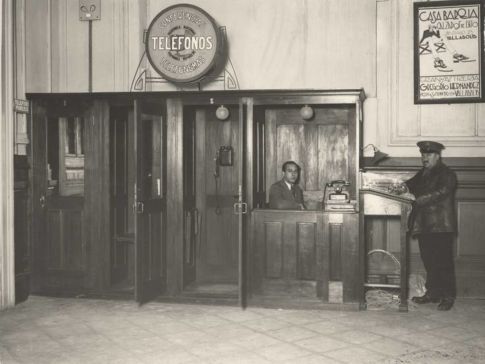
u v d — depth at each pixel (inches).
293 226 234.2
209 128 270.4
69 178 256.2
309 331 198.2
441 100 259.8
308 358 169.5
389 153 264.7
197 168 271.7
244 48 277.3
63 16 287.7
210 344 183.3
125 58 283.9
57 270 254.7
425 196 227.9
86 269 252.2
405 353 173.9
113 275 256.5
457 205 255.1
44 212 255.3
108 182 250.2
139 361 166.7
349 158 258.5
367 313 223.5
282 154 265.6
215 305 238.4
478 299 249.6
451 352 174.9
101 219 250.8
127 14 283.4
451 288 232.2
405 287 225.1
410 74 263.6
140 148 230.7
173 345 182.2
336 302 230.7
